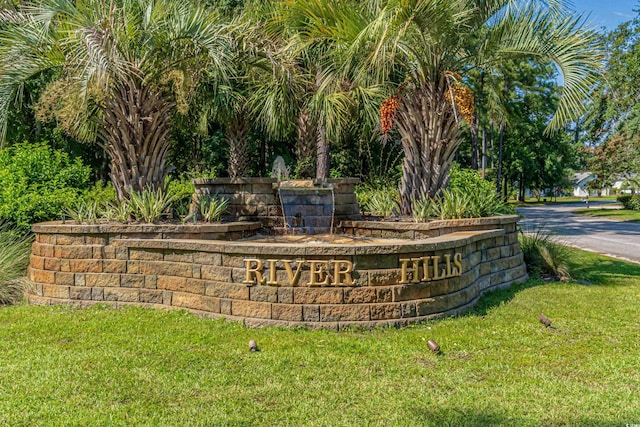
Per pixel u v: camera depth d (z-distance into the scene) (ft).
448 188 27.20
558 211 102.73
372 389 11.58
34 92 38.50
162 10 23.45
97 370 12.69
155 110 24.08
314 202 26.03
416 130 26.20
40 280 20.88
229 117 43.45
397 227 23.17
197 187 26.35
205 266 17.84
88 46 19.44
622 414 10.23
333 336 15.40
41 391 11.41
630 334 15.72
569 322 16.98
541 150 124.36
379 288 16.49
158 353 13.96
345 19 22.50
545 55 25.18
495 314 17.98
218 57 21.94
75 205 27.81
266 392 11.41
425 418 10.14
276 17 25.93
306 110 36.91
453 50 25.45
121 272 19.63
